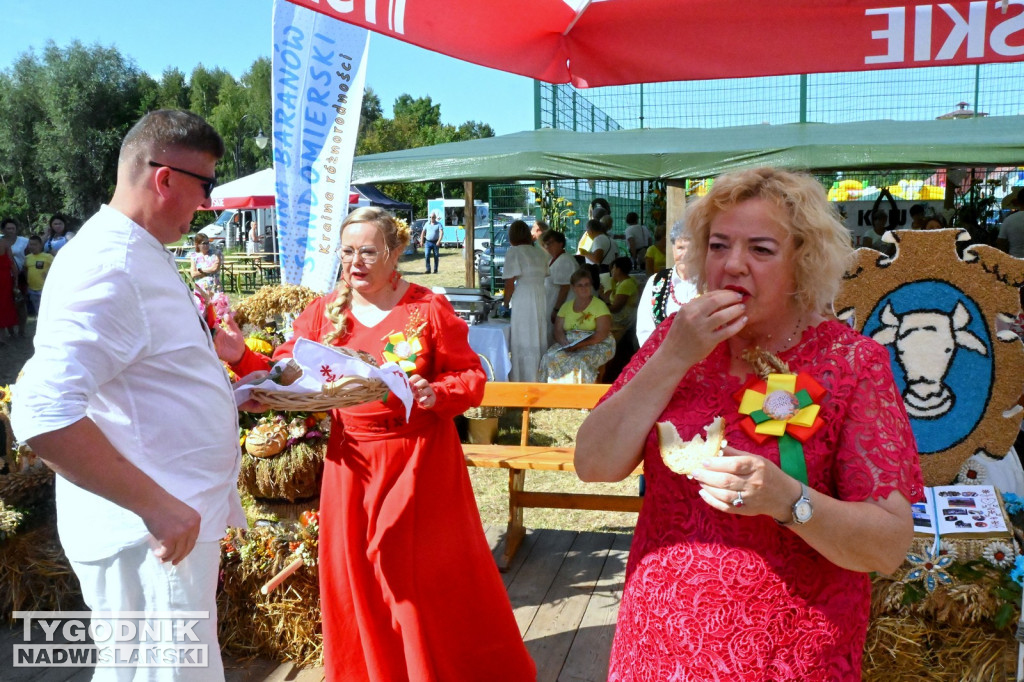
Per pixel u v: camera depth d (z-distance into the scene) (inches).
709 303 57.1
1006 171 470.3
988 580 102.6
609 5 152.6
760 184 58.9
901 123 353.1
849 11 145.1
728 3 149.6
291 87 191.3
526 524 189.8
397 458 103.2
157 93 1695.4
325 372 95.7
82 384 69.3
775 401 57.7
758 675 58.6
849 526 53.7
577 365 290.4
